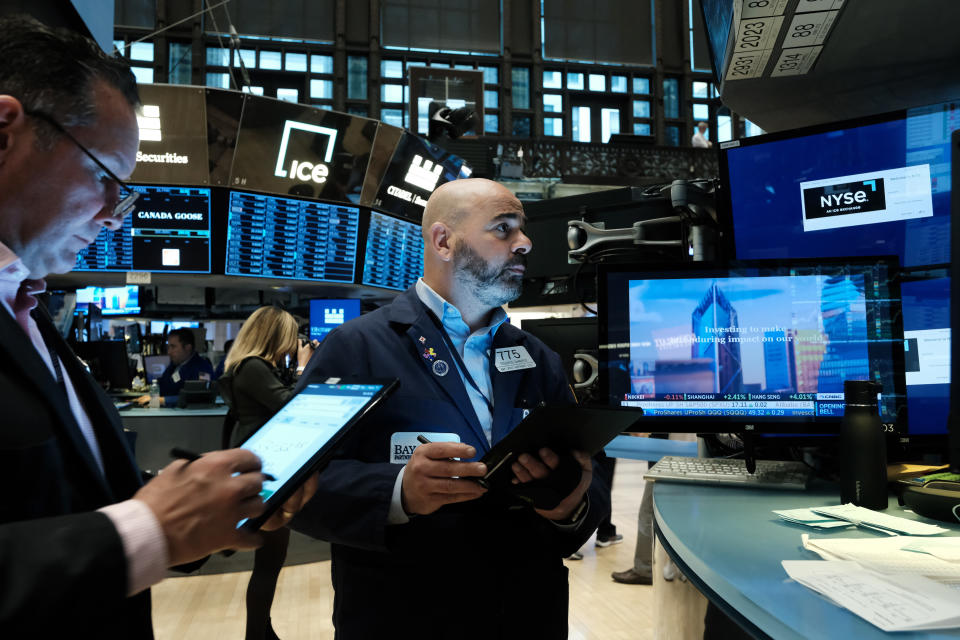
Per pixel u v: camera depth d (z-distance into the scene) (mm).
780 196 1608
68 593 536
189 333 4945
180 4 13547
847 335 1343
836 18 1382
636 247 1974
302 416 918
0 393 632
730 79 1718
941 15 1377
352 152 5012
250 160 4703
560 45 15203
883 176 1507
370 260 5320
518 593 1179
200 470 637
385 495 1073
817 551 816
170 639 2760
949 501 941
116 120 765
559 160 12609
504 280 1314
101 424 847
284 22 13969
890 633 555
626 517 4777
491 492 1117
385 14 14461
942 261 1460
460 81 9781
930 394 1397
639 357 1418
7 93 693
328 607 3170
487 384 1339
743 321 1380
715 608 739
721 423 1369
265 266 4945
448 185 1382
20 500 618
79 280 5039
